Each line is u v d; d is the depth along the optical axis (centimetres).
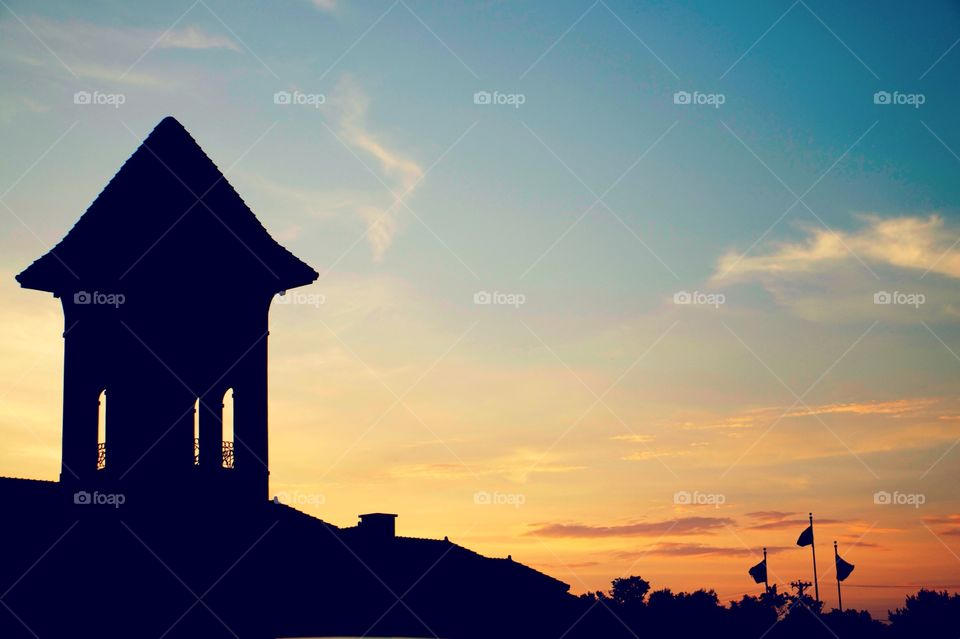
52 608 2823
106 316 3042
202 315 3142
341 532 3662
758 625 6888
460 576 3762
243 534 3134
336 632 3266
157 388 3023
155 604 2947
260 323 3266
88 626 2845
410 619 3456
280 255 3306
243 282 3231
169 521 2998
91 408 3030
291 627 3200
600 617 4103
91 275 3075
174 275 3088
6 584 2792
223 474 3111
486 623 3656
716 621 5553
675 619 5056
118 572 2909
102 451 3008
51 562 2866
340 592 3388
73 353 3069
